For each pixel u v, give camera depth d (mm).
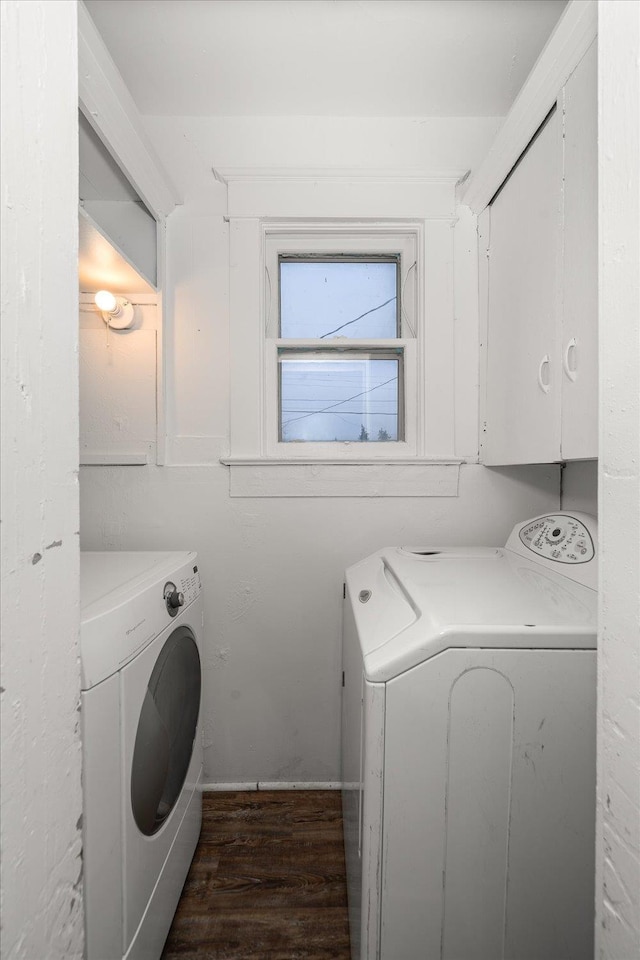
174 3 1240
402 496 1713
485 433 1665
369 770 831
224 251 1692
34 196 476
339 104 1633
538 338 1251
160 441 1680
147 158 1397
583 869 833
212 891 1273
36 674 483
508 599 979
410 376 1755
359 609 1140
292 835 1479
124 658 865
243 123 1686
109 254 1322
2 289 429
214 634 1716
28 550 469
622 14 466
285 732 1726
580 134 1034
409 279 1771
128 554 1431
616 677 477
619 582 473
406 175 1654
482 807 831
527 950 836
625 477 465
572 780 829
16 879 447
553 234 1164
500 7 1260
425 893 833
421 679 828
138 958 922
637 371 449
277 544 1714
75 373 553
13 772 443
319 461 1691
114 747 826
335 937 1157
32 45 471
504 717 830
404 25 1311
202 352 1700
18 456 453
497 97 1604
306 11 1268
